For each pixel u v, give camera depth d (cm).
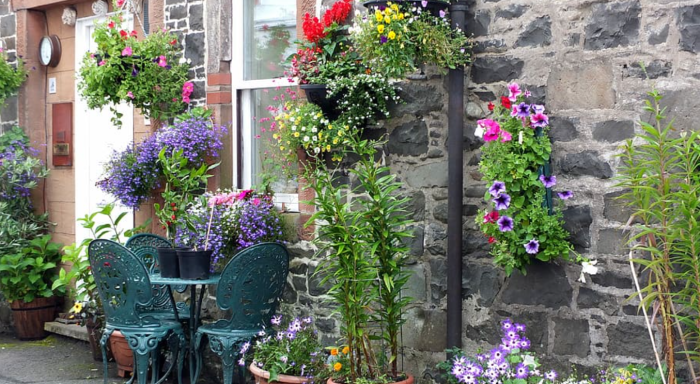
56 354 706
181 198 639
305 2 592
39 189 815
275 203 629
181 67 671
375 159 558
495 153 483
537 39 489
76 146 786
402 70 501
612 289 467
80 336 733
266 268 557
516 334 475
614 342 467
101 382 621
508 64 500
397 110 547
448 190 518
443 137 532
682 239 406
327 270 528
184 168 654
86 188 777
